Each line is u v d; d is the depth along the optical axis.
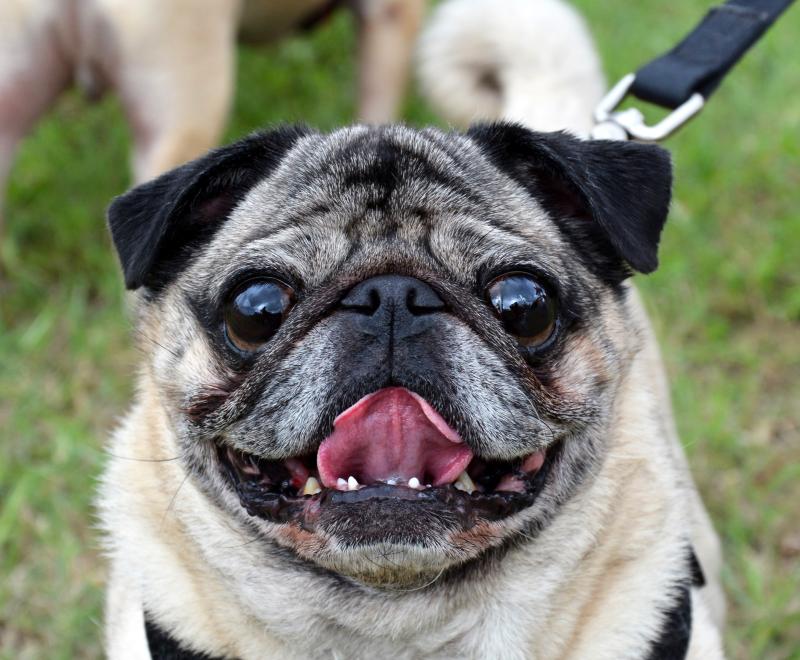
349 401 0.51
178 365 0.54
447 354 0.51
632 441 0.56
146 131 0.84
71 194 0.99
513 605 0.55
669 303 0.85
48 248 0.93
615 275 0.57
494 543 0.53
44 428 0.77
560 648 0.55
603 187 0.55
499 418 0.52
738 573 0.71
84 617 0.69
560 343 0.53
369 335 0.51
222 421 0.53
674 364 0.80
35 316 0.86
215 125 0.85
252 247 0.53
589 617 0.55
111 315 0.86
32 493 0.73
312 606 0.54
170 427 0.55
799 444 0.76
